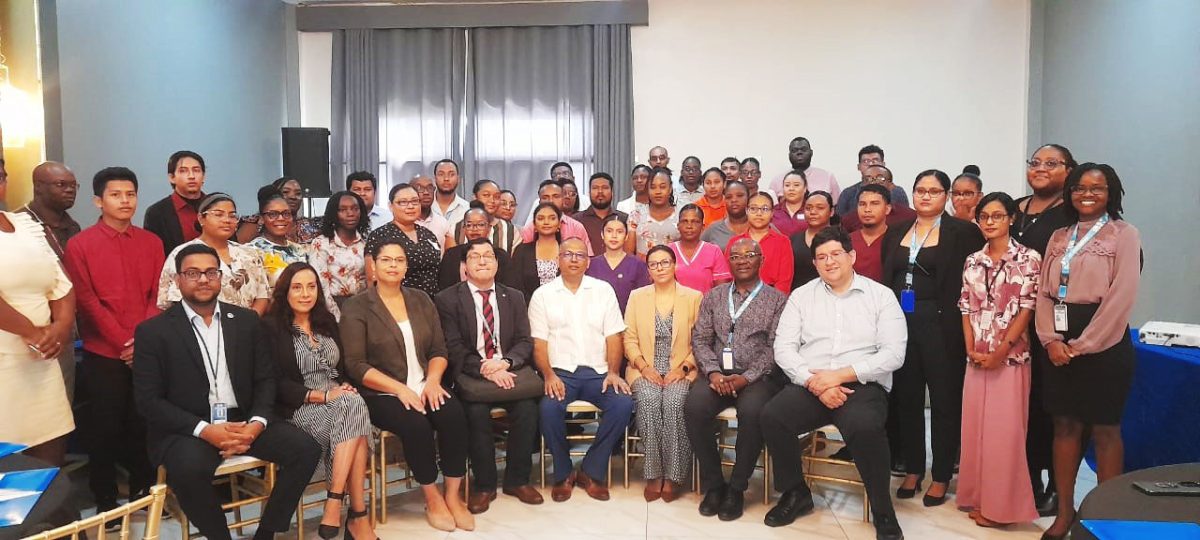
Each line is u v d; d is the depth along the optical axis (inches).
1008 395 132.6
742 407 144.2
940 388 144.9
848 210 247.9
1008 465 132.5
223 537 118.1
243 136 283.1
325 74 311.4
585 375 159.9
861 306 142.7
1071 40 260.8
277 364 133.2
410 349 146.9
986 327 133.1
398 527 139.9
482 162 306.2
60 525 72.2
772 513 140.4
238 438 118.7
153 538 60.7
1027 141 288.5
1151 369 145.2
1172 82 209.2
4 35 191.6
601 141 299.7
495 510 148.5
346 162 308.2
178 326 121.6
